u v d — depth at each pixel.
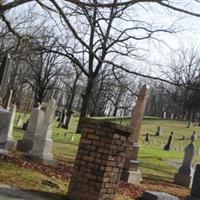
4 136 11.41
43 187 10.49
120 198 12.47
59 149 26.95
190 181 23.30
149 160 33.41
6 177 10.57
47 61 66.56
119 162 9.75
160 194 13.34
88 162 9.63
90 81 36.38
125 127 9.68
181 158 41.72
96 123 9.65
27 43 12.65
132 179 18.95
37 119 19.75
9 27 11.22
